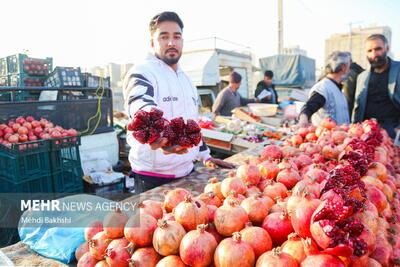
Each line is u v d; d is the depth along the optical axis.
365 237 1.08
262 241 1.14
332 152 2.25
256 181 1.73
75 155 3.62
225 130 4.87
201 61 12.64
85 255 1.29
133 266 1.15
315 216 0.99
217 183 1.68
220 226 1.21
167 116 2.36
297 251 1.07
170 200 1.42
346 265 0.97
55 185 3.39
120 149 5.70
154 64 2.34
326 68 4.14
